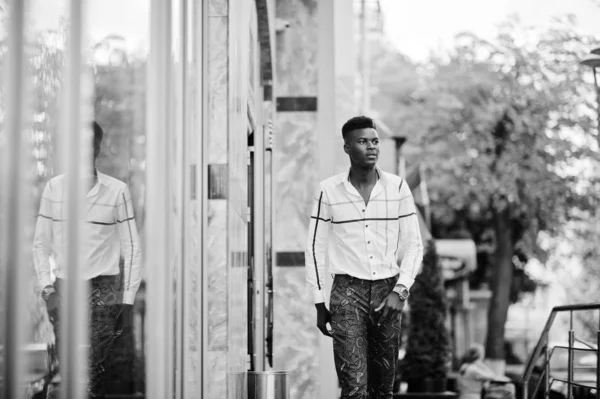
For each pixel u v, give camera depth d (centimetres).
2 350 184
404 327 1641
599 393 686
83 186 226
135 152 269
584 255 2427
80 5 220
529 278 2736
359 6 1873
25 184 190
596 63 948
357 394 523
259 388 639
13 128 187
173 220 314
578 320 2606
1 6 183
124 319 262
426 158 2494
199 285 404
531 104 2203
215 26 448
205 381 428
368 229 534
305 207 926
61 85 212
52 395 210
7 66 185
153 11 291
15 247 187
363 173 540
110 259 249
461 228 2720
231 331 449
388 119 2583
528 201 2377
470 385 1538
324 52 935
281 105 934
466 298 2758
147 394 285
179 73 335
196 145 394
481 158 2372
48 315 205
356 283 532
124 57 256
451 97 2397
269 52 855
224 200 441
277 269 919
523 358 2836
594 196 2280
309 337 910
